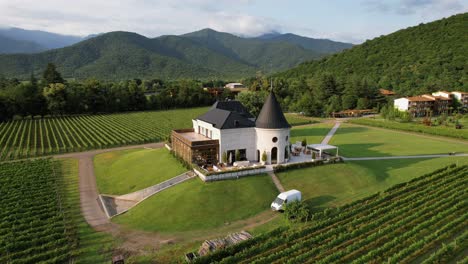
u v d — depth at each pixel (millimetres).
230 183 50562
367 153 77375
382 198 46719
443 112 143875
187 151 60000
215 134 61562
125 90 170625
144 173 63438
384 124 116562
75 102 153125
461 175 56188
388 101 163375
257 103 116062
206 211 44469
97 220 46062
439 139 95188
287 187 51812
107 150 89625
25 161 75688
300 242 36000
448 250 33219
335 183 54062
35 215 46000
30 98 140000
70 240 39625
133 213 47375
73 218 46625
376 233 36500
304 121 131625
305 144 71062
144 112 164000
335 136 100375
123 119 140000
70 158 81500
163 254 35688
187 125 125438
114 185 61344
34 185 58375
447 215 41469
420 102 145000
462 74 171875
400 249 34562
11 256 35500
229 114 61688
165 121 134625
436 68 180750
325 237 36750
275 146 59906
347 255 33312
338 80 178125
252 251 33938
